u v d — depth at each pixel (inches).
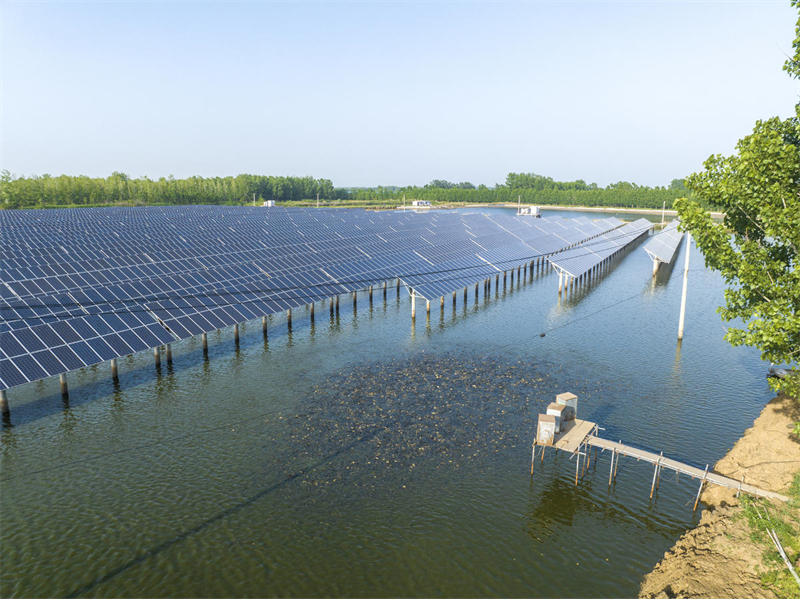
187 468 1175.0
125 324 1641.2
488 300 2842.0
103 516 1013.2
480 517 1016.2
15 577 861.2
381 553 918.4
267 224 3695.9
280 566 887.1
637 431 1338.6
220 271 2237.9
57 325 1517.0
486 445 1279.5
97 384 1632.6
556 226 5236.2
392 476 1146.7
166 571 876.0
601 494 1092.5
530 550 930.7
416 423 1387.8
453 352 1961.1
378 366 1809.8
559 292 2974.9
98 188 7573.8
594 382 1665.8
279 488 1102.4
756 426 1269.7
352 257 2792.8
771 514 901.2
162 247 2496.3
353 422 1392.7
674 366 1804.9
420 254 3073.3
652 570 880.9
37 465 1183.6
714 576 786.2
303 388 1615.4
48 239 2541.8
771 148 789.2
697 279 3447.3
